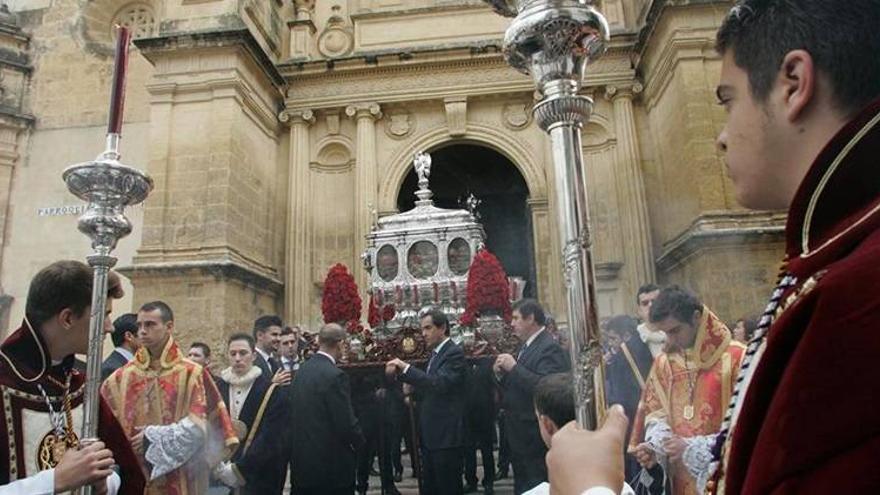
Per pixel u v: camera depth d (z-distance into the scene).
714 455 1.04
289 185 16.25
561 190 1.33
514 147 16.31
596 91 16.09
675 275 13.80
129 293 14.95
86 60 17.08
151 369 4.49
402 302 11.02
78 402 2.75
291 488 5.61
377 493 8.67
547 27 1.34
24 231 15.89
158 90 14.43
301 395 5.65
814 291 0.72
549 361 5.43
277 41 17.33
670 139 14.05
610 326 6.30
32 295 2.67
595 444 1.10
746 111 0.96
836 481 0.61
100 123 16.62
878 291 0.65
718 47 1.06
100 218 2.28
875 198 0.80
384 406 8.19
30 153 16.45
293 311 15.35
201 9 14.97
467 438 7.42
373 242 11.69
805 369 0.66
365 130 16.42
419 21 17.08
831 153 0.82
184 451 4.17
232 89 14.24
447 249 11.34
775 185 0.95
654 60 14.67
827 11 0.85
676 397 3.60
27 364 2.64
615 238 15.19
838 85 0.85
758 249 11.63
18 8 17.56
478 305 8.61
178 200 13.74
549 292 15.13
